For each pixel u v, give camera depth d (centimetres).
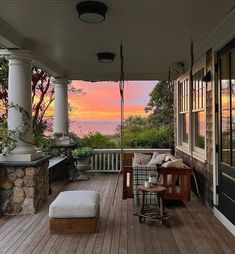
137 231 398
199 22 394
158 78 812
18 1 321
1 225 423
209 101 487
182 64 674
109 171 867
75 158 764
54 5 332
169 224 425
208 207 500
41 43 491
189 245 352
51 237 377
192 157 591
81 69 748
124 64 680
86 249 341
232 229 385
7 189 472
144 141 1052
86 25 401
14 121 480
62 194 434
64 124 785
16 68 480
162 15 366
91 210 390
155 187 438
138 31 429
